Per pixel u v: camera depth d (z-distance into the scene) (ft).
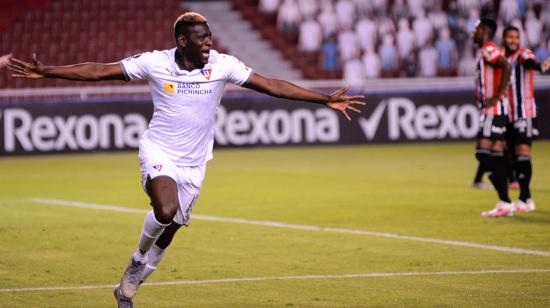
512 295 67.31
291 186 151.64
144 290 71.00
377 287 71.15
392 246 90.84
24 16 282.97
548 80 249.55
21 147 226.38
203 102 62.80
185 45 61.57
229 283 73.56
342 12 280.72
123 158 217.15
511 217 111.14
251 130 239.50
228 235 99.19
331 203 127.65
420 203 126.21
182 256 86.38
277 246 91.76
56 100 229.25
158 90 62.59
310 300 66.69
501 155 111.96
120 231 102.73
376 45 281.54
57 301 66.90
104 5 288.30
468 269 78.18
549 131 250.37
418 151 223.92
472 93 246.68
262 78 63.72
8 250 90.22
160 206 60.39
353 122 243.60
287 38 287.89
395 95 244.63
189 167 63.72
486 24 111.65
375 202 128.16
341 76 273.13
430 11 286.25
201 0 302.86
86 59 277.44
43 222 110.42
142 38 284.20
